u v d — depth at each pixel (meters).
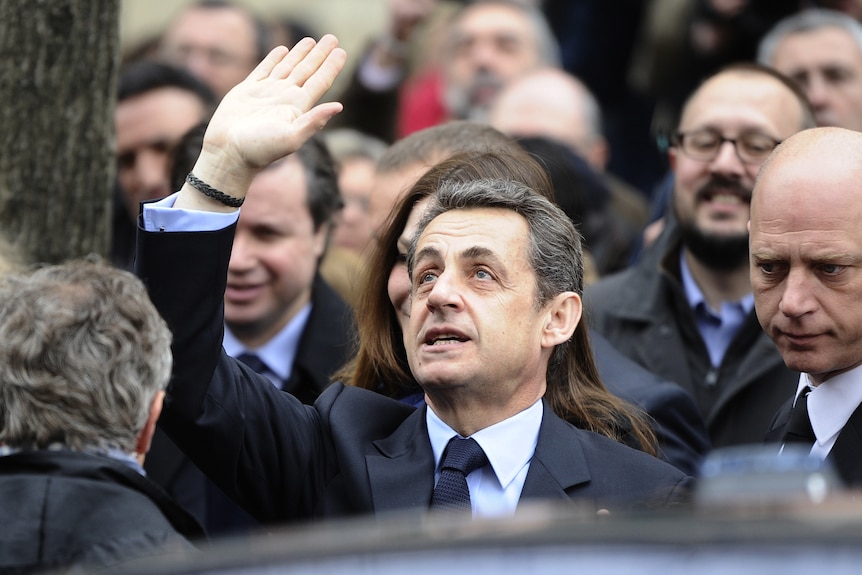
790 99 14.83
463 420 10.27
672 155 15.45
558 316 10.45
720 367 14.45
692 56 23.72
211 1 23.52
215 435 10.12
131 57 23.72
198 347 10.00
